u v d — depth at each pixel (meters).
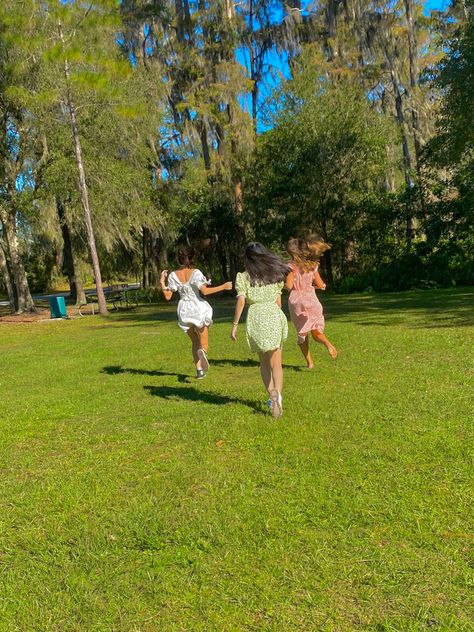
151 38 31.25
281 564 2.78
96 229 27.56
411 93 28.75
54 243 35.97
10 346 13.69
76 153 21.39
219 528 3.17
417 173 27.03
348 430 4.70
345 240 28.38
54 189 23.86
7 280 28.16
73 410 6.22
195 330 7.62
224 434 4.84
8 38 19.59
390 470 3.80
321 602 2.48
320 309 7.56
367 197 27.70
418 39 29.86
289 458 4.17
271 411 5.23
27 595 2.70
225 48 29.62
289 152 27.28
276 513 3.31
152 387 7.22
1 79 22.06
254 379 7.32
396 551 2.83
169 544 3.07
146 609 2.53
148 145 29.19
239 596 2.56
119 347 11.46
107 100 21.97
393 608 2.41
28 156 24.81
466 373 6.41
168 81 30.47
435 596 2.47
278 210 28.69
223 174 29.89
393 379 6.43
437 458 3.93
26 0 19.52
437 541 2.88
